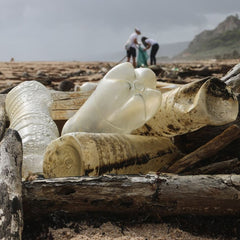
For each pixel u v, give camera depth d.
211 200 2.42
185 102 2.92
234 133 3.00
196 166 3.10
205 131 3.33
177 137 3.38
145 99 3.08
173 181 2.45
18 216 2.10
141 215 2.55
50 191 2.44
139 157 3.02
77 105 4.64
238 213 2.48
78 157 2.81
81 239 2.40
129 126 3.18
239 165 3.07
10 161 2.40
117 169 2.87
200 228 2.53
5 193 2.15
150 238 2.43
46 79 11.51
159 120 3.15
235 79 4.09
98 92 3.22
